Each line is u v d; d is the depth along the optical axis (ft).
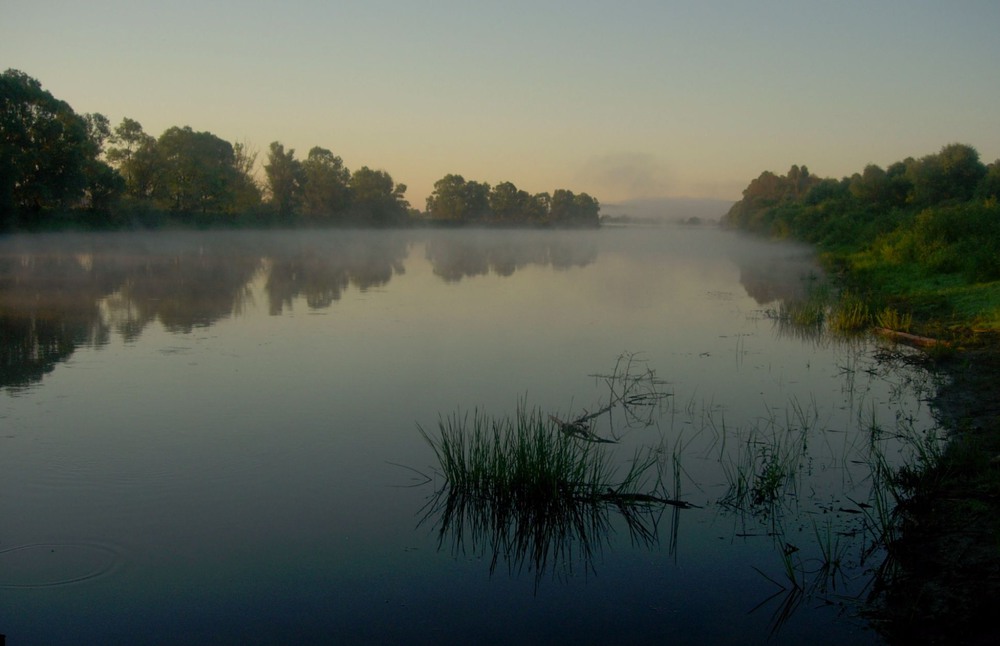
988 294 48.67
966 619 13.83
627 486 21.12
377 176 258.78
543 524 19.03
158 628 14.43
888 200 117.91
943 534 17.22
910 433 25.03
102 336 44.04
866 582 15.72
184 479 21.66
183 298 62.95
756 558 17.02
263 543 17.84
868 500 19.85
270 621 14.69
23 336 43.75
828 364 37.04
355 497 20.56
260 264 105.60
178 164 169.37
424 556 17.34
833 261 92.89
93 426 26.35
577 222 375.86
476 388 32.42
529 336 45.65
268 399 30.27
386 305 60.44
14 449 23.91
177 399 30.04
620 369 36.09
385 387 32.42
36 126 123.13
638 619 14.75
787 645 13.65
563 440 22.30
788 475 21.72
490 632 14.34
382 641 14.02
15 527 18.48
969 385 30.50
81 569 16.56
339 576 16.42
